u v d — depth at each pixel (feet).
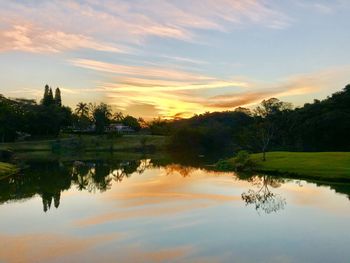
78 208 106.63
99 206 109.09
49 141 509.35
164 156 372.79
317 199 118.01
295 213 98.22
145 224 87.35
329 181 160.25
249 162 212.43
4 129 497.87
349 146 393.09
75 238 76.89
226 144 545.03
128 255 66.80
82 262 63.46
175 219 92.02
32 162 290.76
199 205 108.78
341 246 71.05
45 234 80.12
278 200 116.06
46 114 563.89
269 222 88.84
